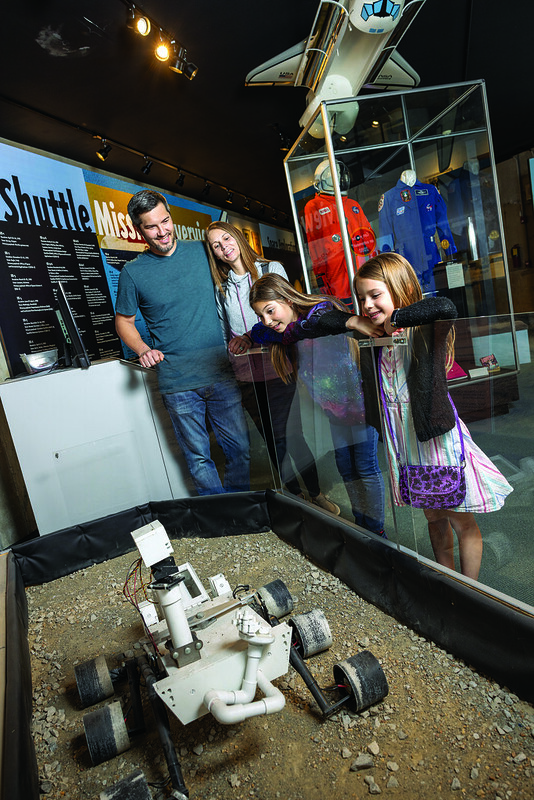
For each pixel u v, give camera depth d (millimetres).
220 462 3395
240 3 3402
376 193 3154
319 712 1621
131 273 3062
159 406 3354
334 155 3033
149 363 3031
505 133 5887
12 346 3789
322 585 2404
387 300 1807
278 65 3982
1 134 3967
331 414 2344
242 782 1425
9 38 3016
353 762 1407
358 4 3016
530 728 1405
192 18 3424
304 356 2410
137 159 5297
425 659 1770
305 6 3621
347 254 3178
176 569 1422
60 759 1653
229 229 2959
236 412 3172
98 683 1820
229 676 1396
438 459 1725
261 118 5234
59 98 3768
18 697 1563
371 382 1963
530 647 1452
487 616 1578
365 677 1514
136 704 1696
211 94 4453
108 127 4418
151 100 4266
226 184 7109
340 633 2010
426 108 3088
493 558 1809
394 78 4371
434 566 1891
